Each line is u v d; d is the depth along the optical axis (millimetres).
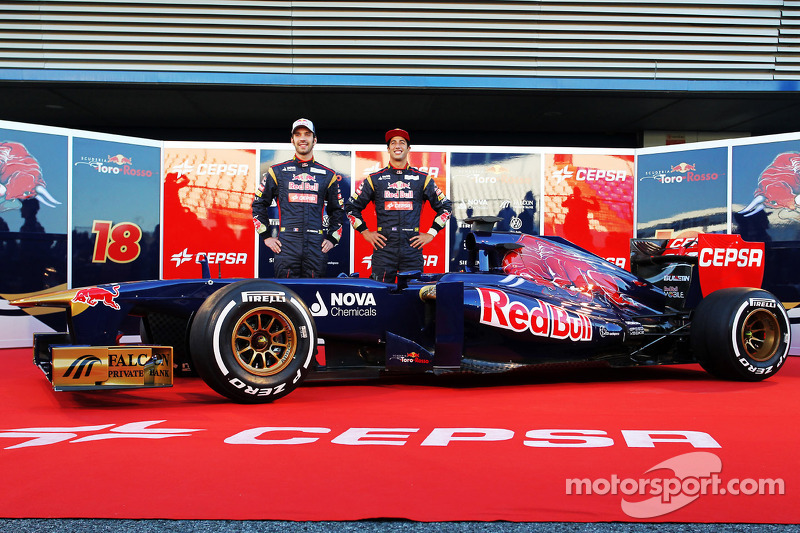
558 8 7285
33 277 5887
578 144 8672
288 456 2055
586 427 2482
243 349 2990
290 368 3047
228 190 6371
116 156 6180
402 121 8172
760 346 3939
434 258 6430
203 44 7191
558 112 7824
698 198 6223
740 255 5285
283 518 1546
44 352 3381
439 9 7258
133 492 1714
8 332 5801
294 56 7223
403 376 4168
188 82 6945
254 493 1707
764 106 7625
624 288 4094
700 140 8555
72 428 2471
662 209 6418
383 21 7250
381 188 4738
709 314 3855
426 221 6406
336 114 7914
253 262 6391
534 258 4031
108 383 2824
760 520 1548
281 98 7355
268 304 3006
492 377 4109
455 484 1782
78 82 6883
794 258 5699
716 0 7352
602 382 3867
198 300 3320
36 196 5887
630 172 6562
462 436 2330
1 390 3490
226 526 1501
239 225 6375
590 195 6527
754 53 7414
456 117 8023
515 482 1798
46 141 5930
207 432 2391
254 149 6379
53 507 1607
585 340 3773
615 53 7352
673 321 4148
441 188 6414
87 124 8352
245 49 7176
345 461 1996
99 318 3107
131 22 7133
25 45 7039
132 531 1468
